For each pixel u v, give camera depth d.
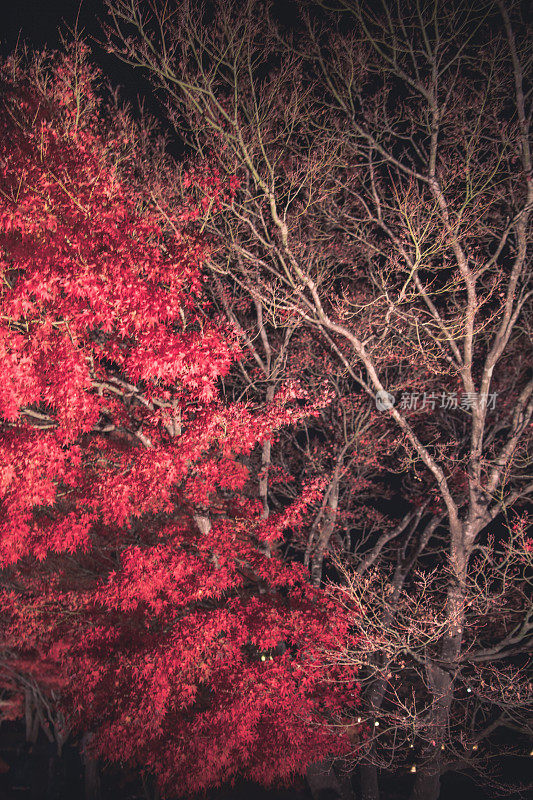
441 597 14.39
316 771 13.56
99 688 9.41
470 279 11.28
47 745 23.22
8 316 7.40
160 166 12.11
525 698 11.65
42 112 9.30
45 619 11.36
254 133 10.77
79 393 8.12
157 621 10.57
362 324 13.55
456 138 11.32
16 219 7.48
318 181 12.14
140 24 9.77
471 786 16.48
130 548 9.30
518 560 11.48
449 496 12.22
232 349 8.29
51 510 10.77
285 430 17.66
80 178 8.39
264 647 9.12
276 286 11.65
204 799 13.97
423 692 15.27
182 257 8.42
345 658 9.52
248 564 10.52
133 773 18.89
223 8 9.94
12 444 8.21
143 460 8.79
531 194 11.14
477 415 12.35
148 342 7.65
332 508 15.23
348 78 11.38
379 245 14.23
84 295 7.35
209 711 8.83
